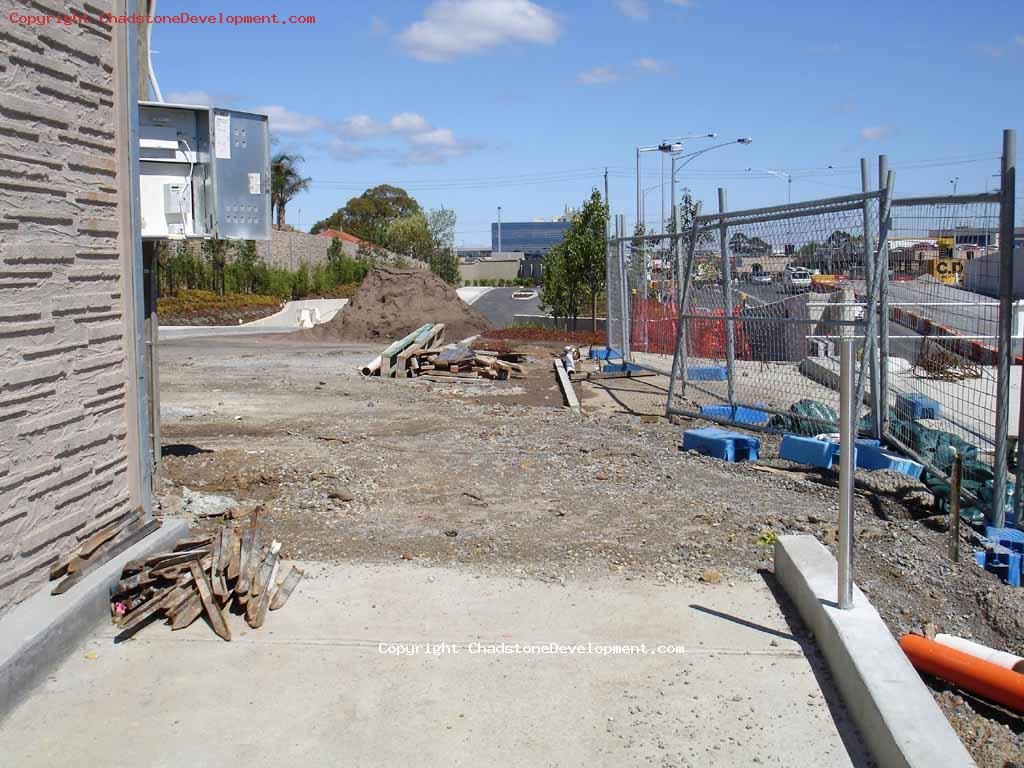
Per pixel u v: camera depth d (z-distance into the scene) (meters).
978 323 11.70
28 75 4.52
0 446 4.27
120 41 5.39
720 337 13.05
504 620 4.97
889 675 3.84
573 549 6.13
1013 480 8.10
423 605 5.15
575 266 26.92
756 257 10.76
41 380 4.59
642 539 6.37
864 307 9.27
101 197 5.20
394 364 16.75
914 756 3.26
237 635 4.72
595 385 15.15
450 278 80.06
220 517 6.69
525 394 14.41
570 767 3.63
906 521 6.95
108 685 4.18
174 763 3.62
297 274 48.69
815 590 4.80
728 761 3.67
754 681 4.30
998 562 5.93
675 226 14.34
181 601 4.84
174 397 13.30
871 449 8.46
